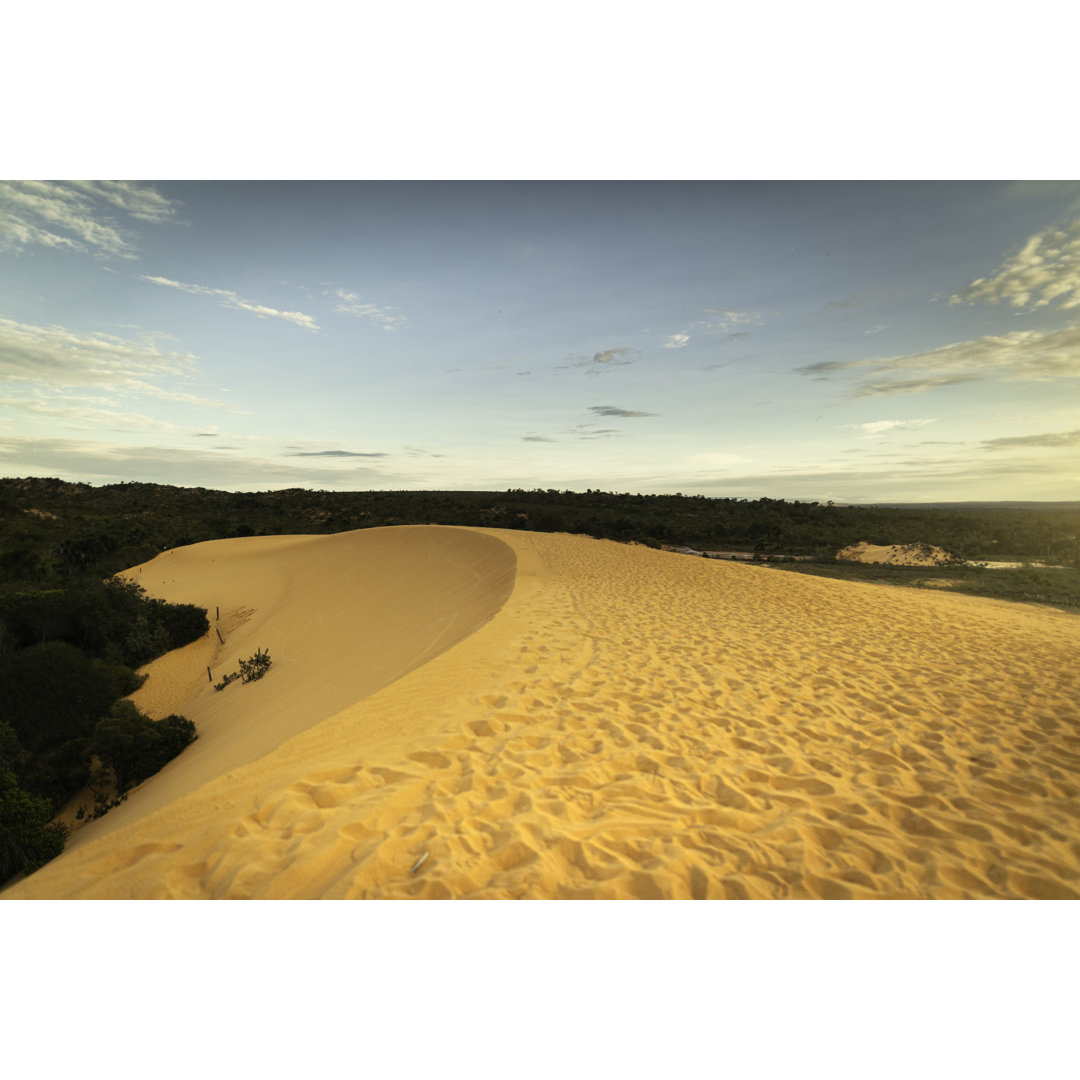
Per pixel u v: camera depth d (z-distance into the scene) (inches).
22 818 300.5
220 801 176.6
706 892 139.2
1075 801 190.5
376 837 155.4
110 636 842.8
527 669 314.3
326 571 1284.4
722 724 251.3
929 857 155.9
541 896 135.5
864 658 372.5
